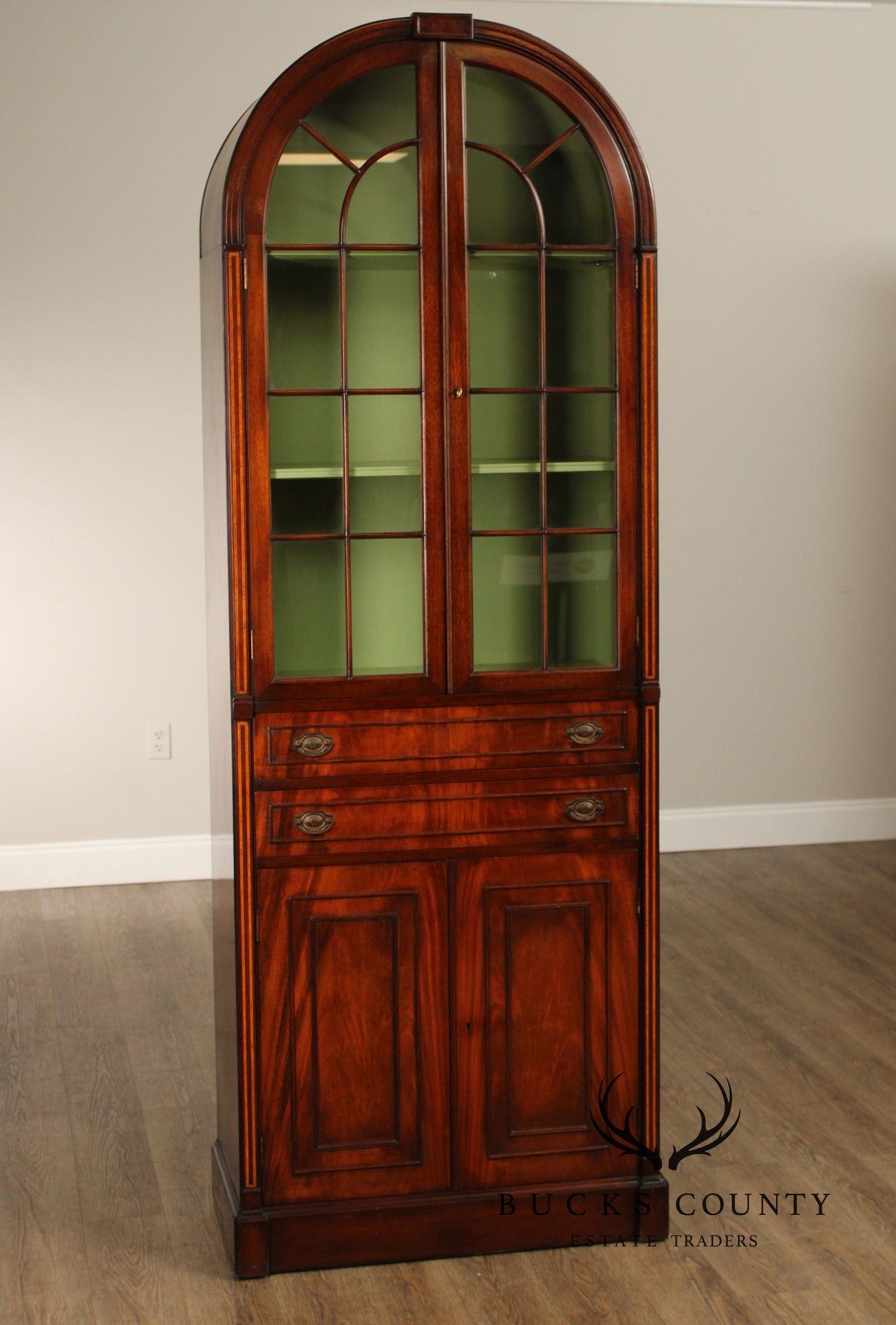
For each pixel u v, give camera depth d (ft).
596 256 8.61
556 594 8.71
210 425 9.26
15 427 16.40
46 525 16.58
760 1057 11.91
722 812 18.47
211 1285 8.59
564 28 17.10
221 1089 9.50
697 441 17.81
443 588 8.56
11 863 16.93
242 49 16.48
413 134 8.36
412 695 8.56
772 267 17.78
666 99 17.35
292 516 8.43
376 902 8.63
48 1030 12.64
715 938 14.96
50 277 16.34
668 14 17.28
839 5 17.60
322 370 8.42
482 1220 8.88
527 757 8.70
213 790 9.76
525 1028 8.84
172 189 16.51
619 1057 8.96
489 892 8.72
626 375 8.64
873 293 18.10
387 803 8.58
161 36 16.31
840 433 18.21
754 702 18.39
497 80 8.41
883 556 18.53
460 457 8.52
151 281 16.57
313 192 8.31
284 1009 8.58
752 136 17.58
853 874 17.30
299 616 8.50
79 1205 9.61
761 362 17.88
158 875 17.26
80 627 16.80
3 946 14.90
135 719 17.04
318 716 8.48
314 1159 8.71
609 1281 8.59
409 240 8.45
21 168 16.16
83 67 16.20
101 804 17.10
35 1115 10.96
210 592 9.61
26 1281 8.67
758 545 18.15
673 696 18.17
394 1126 8.77
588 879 8.82
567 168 8.53
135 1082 11.55
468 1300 8.39
